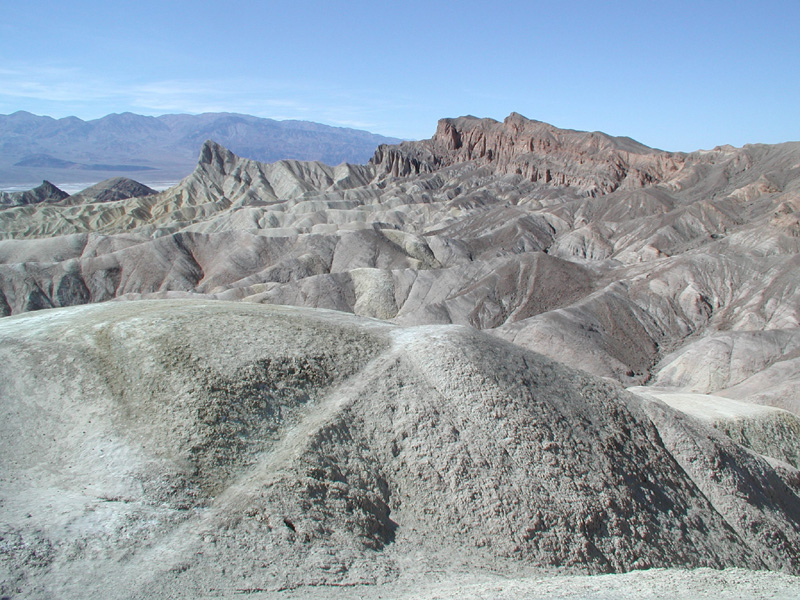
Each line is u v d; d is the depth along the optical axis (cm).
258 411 1703
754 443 2703
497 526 1523
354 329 2236
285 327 2108
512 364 2073
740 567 1684
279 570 1210
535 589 1173
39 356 1869
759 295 6353
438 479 1623
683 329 6319
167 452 1527
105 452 1526
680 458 2014
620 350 5844
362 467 1602
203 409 1648
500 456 1691
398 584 1249
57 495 1362
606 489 1694
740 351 5066
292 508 1390
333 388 1872
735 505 1903
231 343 1934
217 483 1470
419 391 1859
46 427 1617
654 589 1182
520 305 7188
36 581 1066
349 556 1311
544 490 1630
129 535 1239
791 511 2103
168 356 1833
